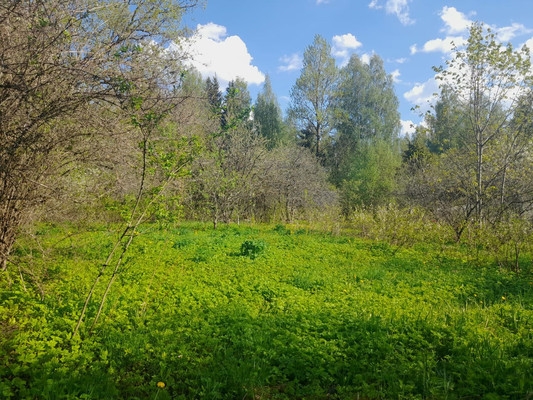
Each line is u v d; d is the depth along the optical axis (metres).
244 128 21.12
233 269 8.95
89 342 4.76
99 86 5.34
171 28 7.36
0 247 7.01
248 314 5.98
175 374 4.32
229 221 19.39
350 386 4.17
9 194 6.53
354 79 44.44
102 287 6.97
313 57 36.97
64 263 8.52
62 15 5.46
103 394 3.80
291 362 4.59
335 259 10.73
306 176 24.75
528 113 15.05
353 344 5.16
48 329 4.96
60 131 5.98
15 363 4.20
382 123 44.56
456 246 13.38
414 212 14.84
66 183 6.87
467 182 15.81
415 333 5.31
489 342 5.14
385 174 28.23
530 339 5.36
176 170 5.69
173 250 11.12
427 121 18.88
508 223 11.88
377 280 8.48
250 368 4.41
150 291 6.95
